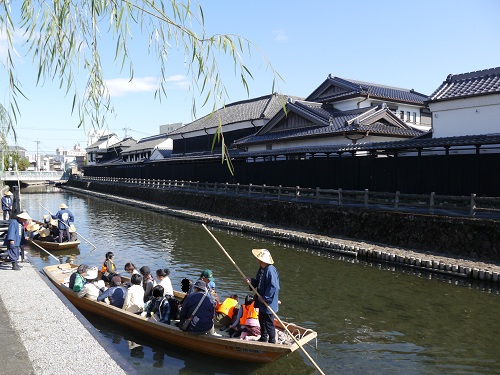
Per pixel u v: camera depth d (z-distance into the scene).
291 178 23.47
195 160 34.66
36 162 82.62
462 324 8.23
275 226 20.20
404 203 15.23
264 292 6.25
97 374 4.64
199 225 23.59
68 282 9.67
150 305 7.84
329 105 29.27
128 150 59.41
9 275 9.34
